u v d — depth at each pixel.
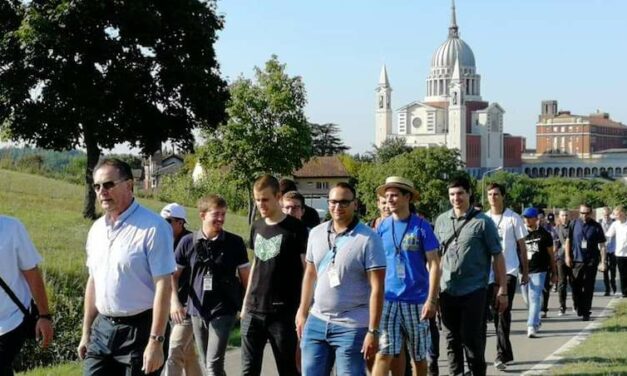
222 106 33.81
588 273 16.39
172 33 32.75
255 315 7.73
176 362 8.44
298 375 7.77
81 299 14.40
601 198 143.00
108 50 30.53
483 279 9.01
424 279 8.23
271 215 7.82
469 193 9.14
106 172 6.14
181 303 8.44
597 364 10.52
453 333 9.12
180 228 9.30
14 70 29.89
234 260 8.30
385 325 8.09
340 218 6.92
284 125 45.41
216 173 51.31
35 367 11.75
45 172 51.50
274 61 45.62
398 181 8.30
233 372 10.59
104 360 6.25
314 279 7.20
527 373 10.16
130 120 32.09
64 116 30.16
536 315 13.66
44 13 29.75
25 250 6.58
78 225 26.56
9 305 6.49
